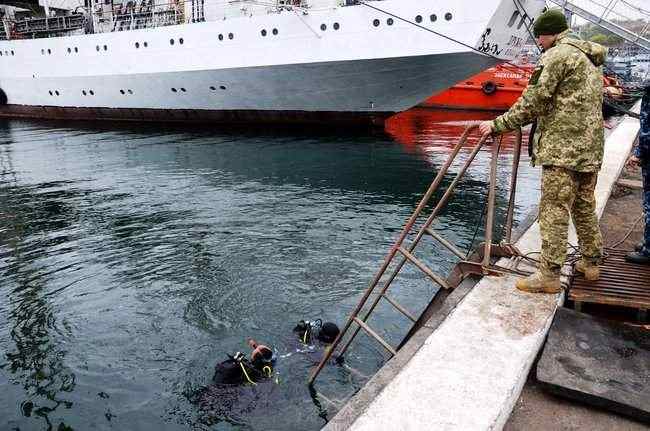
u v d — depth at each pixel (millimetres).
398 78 19000
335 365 5051
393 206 11461
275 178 14430
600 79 3072
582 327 3070
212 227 9844
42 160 17859
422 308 6250
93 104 26609
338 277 7309
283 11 19172
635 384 2574
